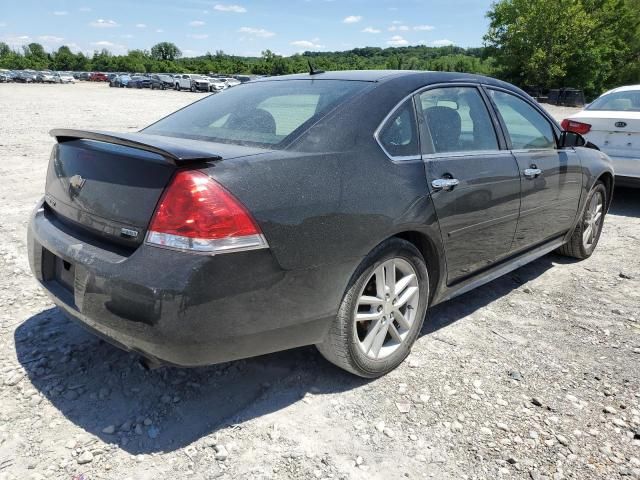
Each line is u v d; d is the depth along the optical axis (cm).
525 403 271
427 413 260
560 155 419
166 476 215
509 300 403
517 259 393
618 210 697
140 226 219
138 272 211
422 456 231
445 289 324
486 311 382
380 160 272
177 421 249
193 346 213
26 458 221
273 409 260
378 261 267
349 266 251
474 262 338
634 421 258
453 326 356
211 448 232
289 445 235
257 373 290
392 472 222
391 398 272
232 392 273
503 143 362
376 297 277
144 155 227
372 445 237
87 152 253
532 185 375
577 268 477
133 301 211
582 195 454
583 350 327
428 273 312
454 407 266
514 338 340
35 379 276
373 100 287
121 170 232
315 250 237
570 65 5328
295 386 280
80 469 217
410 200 277
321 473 220
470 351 322
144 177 223
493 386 285
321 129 263
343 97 286
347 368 274
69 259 238
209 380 283
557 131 433
